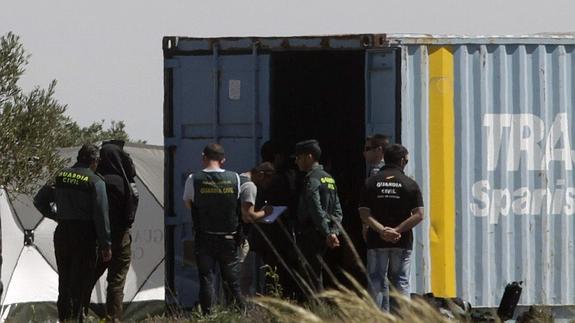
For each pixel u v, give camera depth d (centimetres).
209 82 5238
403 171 4750
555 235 5212
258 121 5178
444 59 5081
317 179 4778
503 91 5147
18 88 7138
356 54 5525
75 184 4697
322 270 5250
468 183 5100
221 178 4822
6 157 7000
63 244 4719
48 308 8006
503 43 5147
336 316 3241
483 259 5103
